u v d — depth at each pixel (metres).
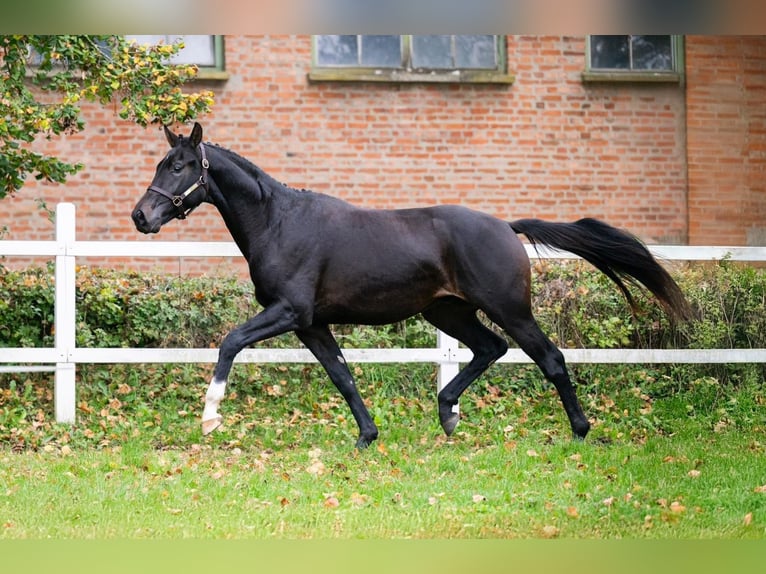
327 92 14.57
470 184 14.84
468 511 6.61
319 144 14.57
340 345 10.95
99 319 10.64
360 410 8.71
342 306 8.55
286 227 8.50
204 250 9.96
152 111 10.13
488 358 9.00
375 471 7.78
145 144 14.13
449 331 9.02
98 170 14.06
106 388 10.33
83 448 8.80
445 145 14.79
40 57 13.76
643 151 15.13
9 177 10.17
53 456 8.38
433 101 14.77
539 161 14.97
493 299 8.44
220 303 10.77
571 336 10.97
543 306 10.94
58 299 9.63
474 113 14.84
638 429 9.66
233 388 10.62
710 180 15.20
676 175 15.20
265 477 7.55
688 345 11.05
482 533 6.14
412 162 14.73
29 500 6.84
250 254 8.56
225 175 8.48
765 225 15.26
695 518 6.48
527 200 14.94
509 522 6.37
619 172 15.09
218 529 6.21
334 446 8.75
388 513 6.59
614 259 8.82
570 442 8.77
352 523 6.33
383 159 14.69
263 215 8.53
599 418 10.09
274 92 14.48
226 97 14.40
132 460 8.09
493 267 8.42
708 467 7.87
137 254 9.86
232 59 14.38
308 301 8.45
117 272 11.14
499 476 7.56
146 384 10.55
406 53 14.77
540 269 11.06
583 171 15.04
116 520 6.41
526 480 7.47
